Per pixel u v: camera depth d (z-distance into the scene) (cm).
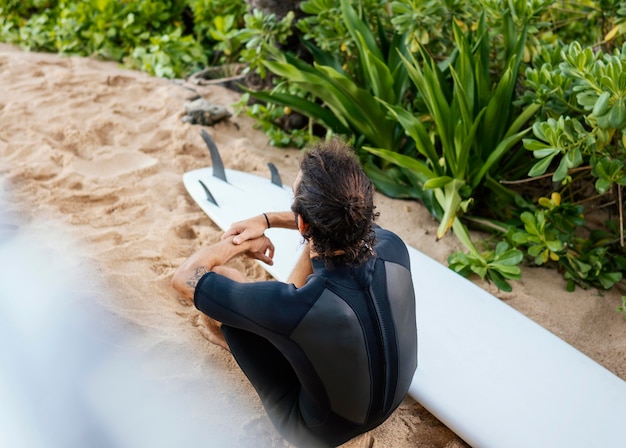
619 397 191
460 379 197
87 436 146
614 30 283
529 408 188
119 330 205
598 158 249
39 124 350
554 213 266
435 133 314
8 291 199
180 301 233
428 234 290
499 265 255
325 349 139
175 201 297
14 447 129
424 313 223
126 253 252
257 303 138
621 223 261
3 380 144
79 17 464
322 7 335
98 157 327
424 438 189
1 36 481
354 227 134
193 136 352
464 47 281
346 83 308
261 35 349
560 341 211
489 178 289
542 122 250
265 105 387
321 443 157
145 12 467
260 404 191
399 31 305
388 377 147
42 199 288
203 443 173
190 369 198
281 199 290
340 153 138
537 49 296
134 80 414
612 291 260
